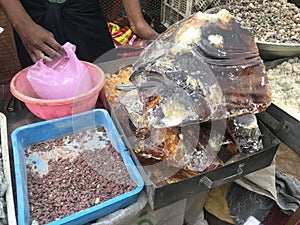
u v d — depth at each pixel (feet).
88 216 2.29
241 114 2.42
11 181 2.45
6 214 2.23
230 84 2.37
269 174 3.07
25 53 4.13
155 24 6.02
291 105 3.30
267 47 3.57
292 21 3.97
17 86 2.92
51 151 2.76
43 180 2.55
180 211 2.93
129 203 2.43
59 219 2.25
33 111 2.88
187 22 2.60
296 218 3.26
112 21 5.68
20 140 2.72
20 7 3.33
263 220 3.43
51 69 2.95
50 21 3.91
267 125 3.32
